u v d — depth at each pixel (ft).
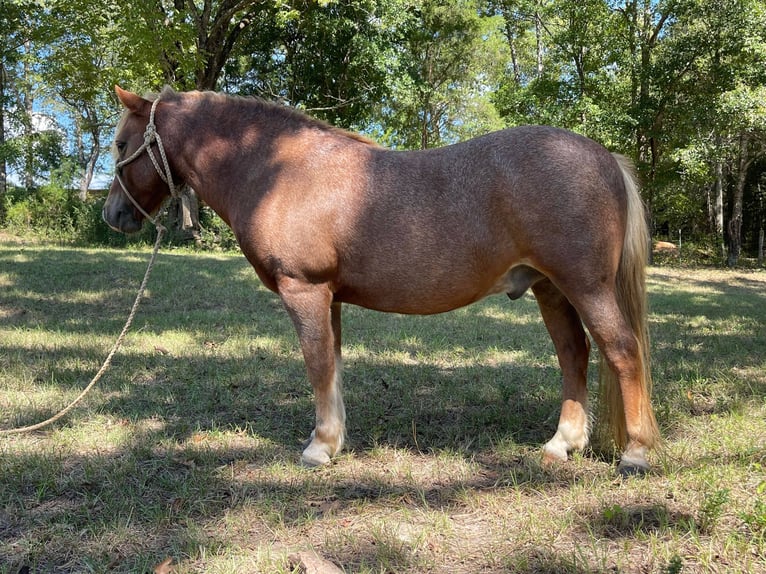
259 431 14.16
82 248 55.47
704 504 9.59
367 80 72.02
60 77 57.82
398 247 11.32
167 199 14.12
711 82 68.49
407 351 21.88
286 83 77.10
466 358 20.95
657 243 92.38
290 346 22.20
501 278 11.45
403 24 69.10
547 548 8.86
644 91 70.69
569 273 10.81
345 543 9.17
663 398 15.51
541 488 10.93
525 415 15.11
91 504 10.48
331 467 12.13
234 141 12.64
